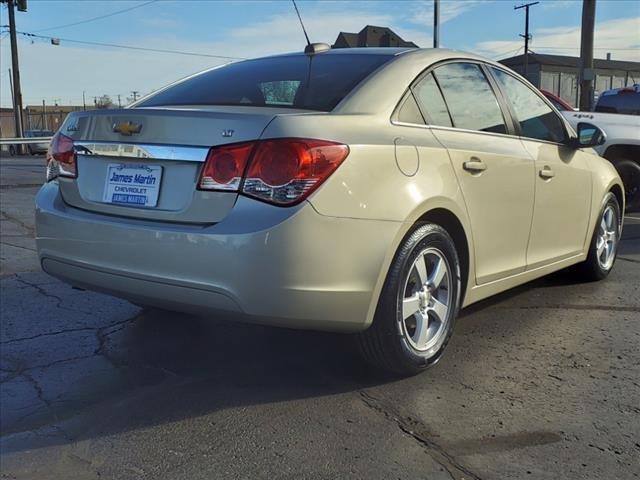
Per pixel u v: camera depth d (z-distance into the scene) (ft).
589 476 8.31
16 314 14.94
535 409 10.14
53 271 11.59
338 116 10.11
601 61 219.41
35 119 222.48
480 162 12.00
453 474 8.38
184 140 9.81
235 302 9.29
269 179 9.18
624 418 9.84
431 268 11.27
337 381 11.25
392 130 10.61
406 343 10.76
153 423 9.88
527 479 8.25
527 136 14.26
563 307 15.52
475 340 13.23
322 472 8.48
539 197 13.98
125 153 10.43
